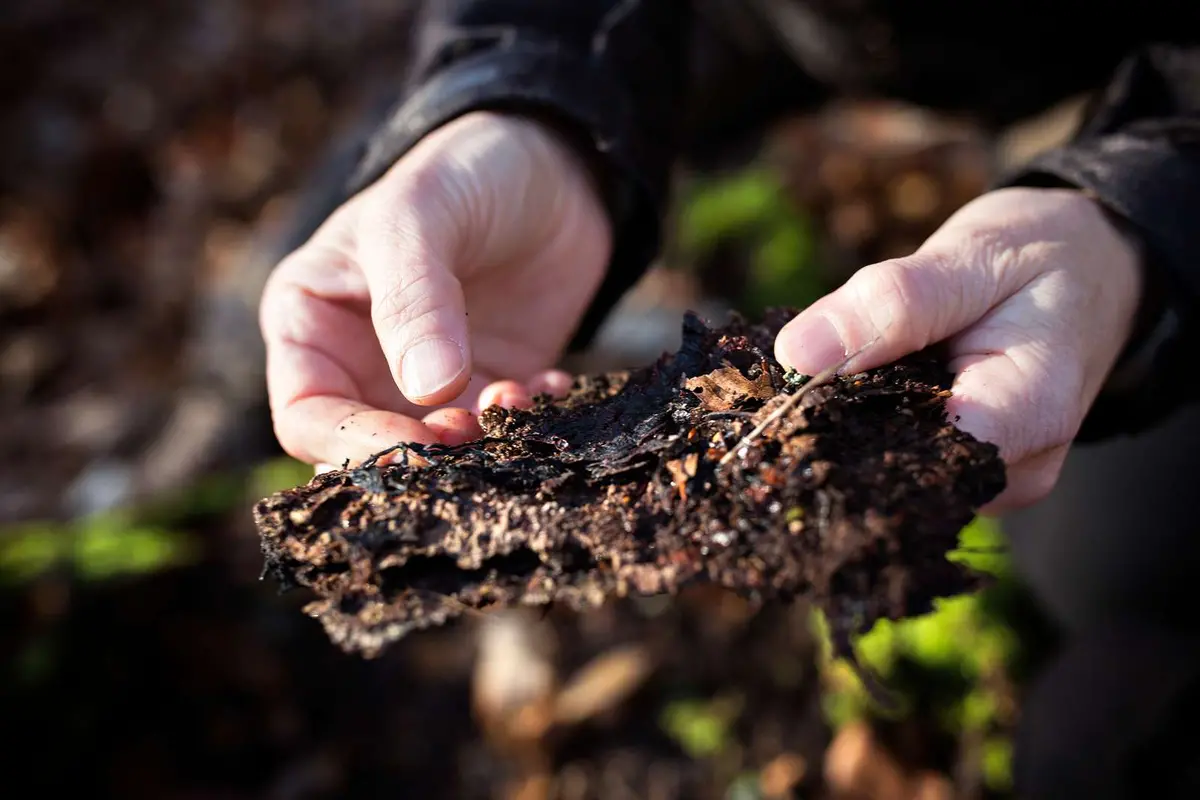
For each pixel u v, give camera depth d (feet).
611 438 1.15
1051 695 1.59
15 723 1.77
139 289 2.97
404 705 2.06
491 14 1.43
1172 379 1.24
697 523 1.07
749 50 2.67
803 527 1.04
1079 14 1.55
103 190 3.18
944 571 1.02
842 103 2.96
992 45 1.65
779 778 1.82
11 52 3.41
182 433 2.40
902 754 1.76
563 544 1.08
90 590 1.91
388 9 3.48
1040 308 1.14
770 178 2.73
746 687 1.96
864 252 2.64
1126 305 1.20
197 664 1.99
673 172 1.53
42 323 2.91
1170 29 1.50
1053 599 1.62
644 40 1.45
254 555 2.16
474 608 1.08
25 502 2.45
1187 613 1.51
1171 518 1.45
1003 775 1.71
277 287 1.29
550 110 1.37
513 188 1.30
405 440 1.19
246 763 1.93
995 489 1.05
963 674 1.77
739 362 1.18
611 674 1.97
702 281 2.71
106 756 1.86
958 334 1.16
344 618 1.09
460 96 1.35
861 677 1.02
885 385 1.11
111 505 2.32
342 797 1.92
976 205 1.23
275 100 3.34
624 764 1.91
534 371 1.42
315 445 1.23
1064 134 2.02
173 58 3.43
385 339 1.17
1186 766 1.49
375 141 1.43
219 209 3.10
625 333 2.57
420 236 1.20
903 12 1.64
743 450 1.08
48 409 2.73
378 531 1.10
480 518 1.10
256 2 3.53
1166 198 1.18
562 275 1.41
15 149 3.21
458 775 1.95
